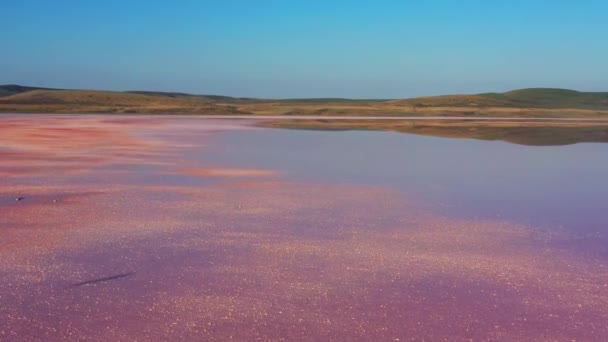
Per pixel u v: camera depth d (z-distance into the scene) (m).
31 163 22.67
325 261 10.35
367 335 7.48
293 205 15.14
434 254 10.82
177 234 12.03
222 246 11.20
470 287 9.14
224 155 27.20
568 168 23.66
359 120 68.56
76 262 10.15
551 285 9.25
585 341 7.39
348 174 21.16
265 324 7.78
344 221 13.38
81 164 22.67
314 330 7.62
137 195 16.27
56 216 13.50
